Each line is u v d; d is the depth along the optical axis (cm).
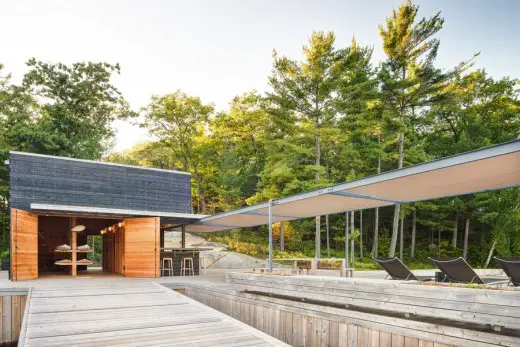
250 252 2384
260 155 2800
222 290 911
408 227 3045
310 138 2198
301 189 2220
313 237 2983
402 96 2238
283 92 2130
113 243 1570
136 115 3180
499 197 2389
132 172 1530
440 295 439
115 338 493
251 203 2414
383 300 508
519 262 515
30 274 1136
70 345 463
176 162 3166
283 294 698
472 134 2616
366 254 2739
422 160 2458
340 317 584
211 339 488
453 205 2459
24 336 497
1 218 2473
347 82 2269
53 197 1335
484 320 395
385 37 2284
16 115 2680
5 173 2434
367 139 2380
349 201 875
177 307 692
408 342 485
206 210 3147
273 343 472
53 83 2817
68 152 2650
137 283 1016
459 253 2633
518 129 2642
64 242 1697
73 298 775
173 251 1445
